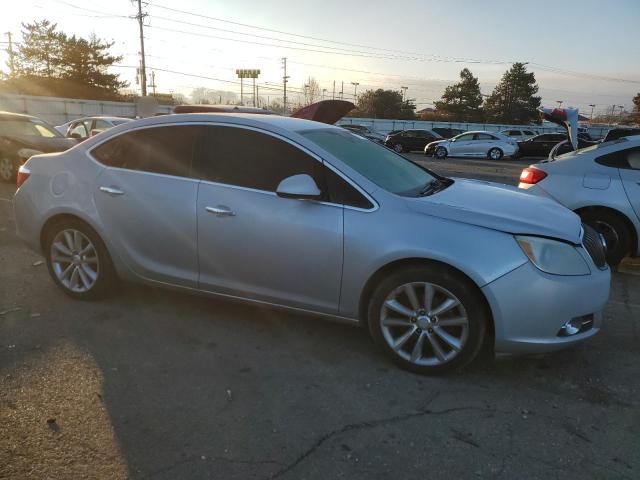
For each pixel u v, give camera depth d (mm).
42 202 4387
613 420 2938
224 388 3184
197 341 3787
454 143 28312
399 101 84812
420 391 3203
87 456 2551
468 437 2762
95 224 4156
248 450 2629
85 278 4344
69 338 3762
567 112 7211
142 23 46812
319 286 3543
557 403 3100
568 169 5918
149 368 3391
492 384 3301
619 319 4418
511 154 27641
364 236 3348
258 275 3713
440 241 3184
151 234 4000
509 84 80188
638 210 5516
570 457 2617
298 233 3512
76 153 4391
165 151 4027
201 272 3918
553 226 3271
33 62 55594
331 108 11750
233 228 3695
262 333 3945
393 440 2729
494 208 3445
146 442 2666
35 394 3051
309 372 3402
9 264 5352
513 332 3139
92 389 3123
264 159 3721
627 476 2486
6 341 3688
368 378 3344
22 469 2445
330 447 2664
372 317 3445
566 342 3195
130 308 4312
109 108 43219
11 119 11320
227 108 9250
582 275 3207
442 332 3291
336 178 3510
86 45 55594
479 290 3172
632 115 86375
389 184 3631
